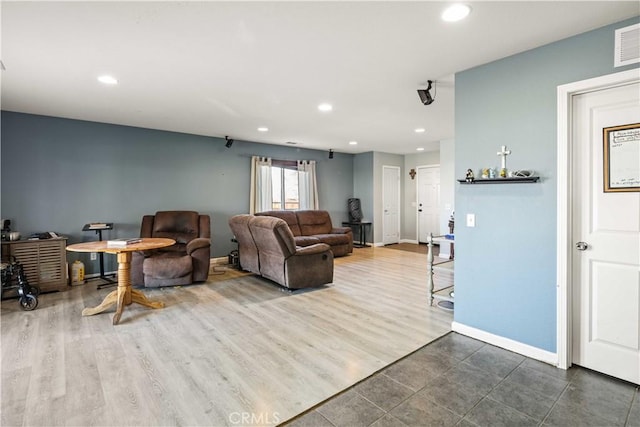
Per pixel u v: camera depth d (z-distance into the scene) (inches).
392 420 70.2
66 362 93.4
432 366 92.3
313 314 133.3
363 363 94.0
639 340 82.2
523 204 97.0
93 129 189.2
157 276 168.4
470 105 109.3
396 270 215.2
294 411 73.1
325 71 113.0
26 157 170.6
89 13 77.0
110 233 195.3
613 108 84.0
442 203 252.5
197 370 89.7
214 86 128.7
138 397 77.4
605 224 86.2
